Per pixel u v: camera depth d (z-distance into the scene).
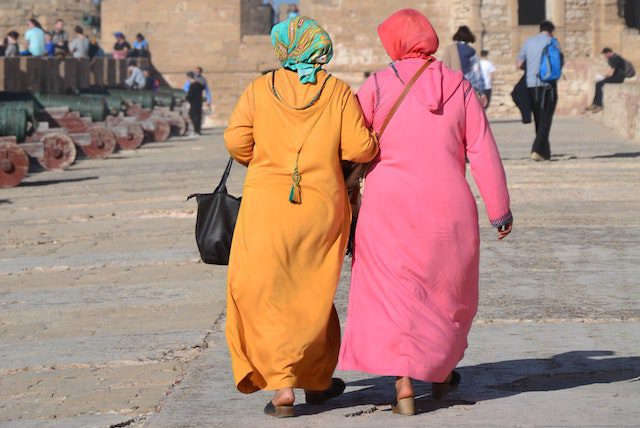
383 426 8.38
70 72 49.38
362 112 8.97
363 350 8.67
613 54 55.75
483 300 13.48
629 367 10.17
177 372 10.97
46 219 23.72
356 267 8.93
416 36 9.01
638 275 14.85
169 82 71.62
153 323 13.32
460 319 8.88
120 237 20.84
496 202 9.02
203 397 9.64
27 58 43.69
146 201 25.78
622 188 23.86
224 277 16.30
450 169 8.87
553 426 8.25
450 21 67.06
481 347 11.20
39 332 13.26
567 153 32.31
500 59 66.00
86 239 20.81
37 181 32.19
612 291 13.83
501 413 8.69
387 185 8.84
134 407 9.71
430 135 8.86
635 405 8.88
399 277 8.68
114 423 9.15
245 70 71.12
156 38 71.38
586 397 9.20
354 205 9.38
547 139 29.19
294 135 8.86
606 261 15.95
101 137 40.50
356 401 9.36
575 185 24.44
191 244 19.47
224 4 71.06
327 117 8.85
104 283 16.31
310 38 8.88
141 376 10.88
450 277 8.77
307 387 8.87
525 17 75.75
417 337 8.57
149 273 16.98
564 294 13.71
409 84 8.91
